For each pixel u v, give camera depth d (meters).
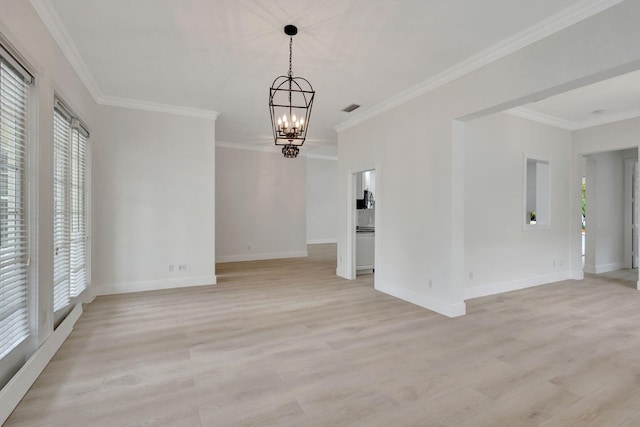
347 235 5.88
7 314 2.13
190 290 4.94
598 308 4.09
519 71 2.98
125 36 2.99
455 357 2.73
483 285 4.71
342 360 2.68
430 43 3.09
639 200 5.00
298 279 5.82
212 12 2.63
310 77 3.88
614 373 2.46
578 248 5.77
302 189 8.84
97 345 2.93
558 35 2.67
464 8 2.55
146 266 4.90
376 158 5.02
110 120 4.62
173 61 3.49
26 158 2.41
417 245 4.24
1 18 1.92
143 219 4.86
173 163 5.04
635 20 2.24
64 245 3.33
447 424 1.88
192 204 5.19
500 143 4.88
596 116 5.30
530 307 4.13
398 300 4.45
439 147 3.88
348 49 3.21
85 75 3.79
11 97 2.20
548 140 5.48
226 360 2.67
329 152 9.67
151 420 1.90
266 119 5.71
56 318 3.18
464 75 3.53
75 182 3.81
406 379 2.38
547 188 5.54
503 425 1.87
